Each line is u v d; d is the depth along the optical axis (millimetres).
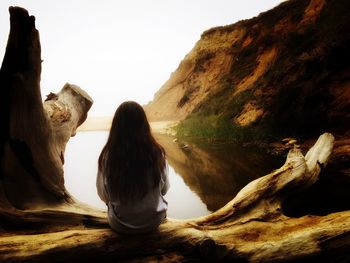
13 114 3352
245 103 18484
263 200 3801
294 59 16844
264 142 12273
